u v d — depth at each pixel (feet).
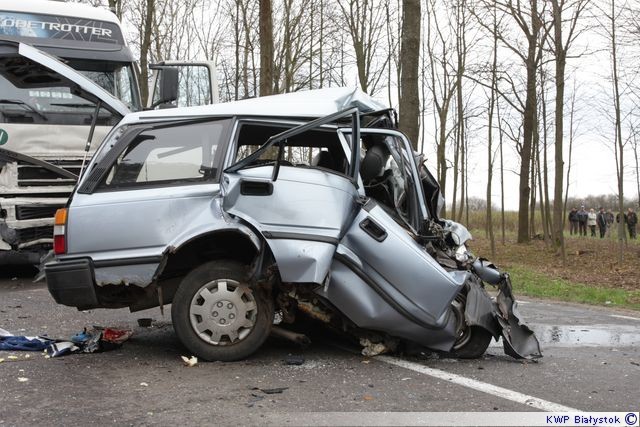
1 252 30.73
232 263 16.97
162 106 31.09
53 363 16.58
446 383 15.49
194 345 16.75
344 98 19.03
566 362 18.51
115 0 71.82
